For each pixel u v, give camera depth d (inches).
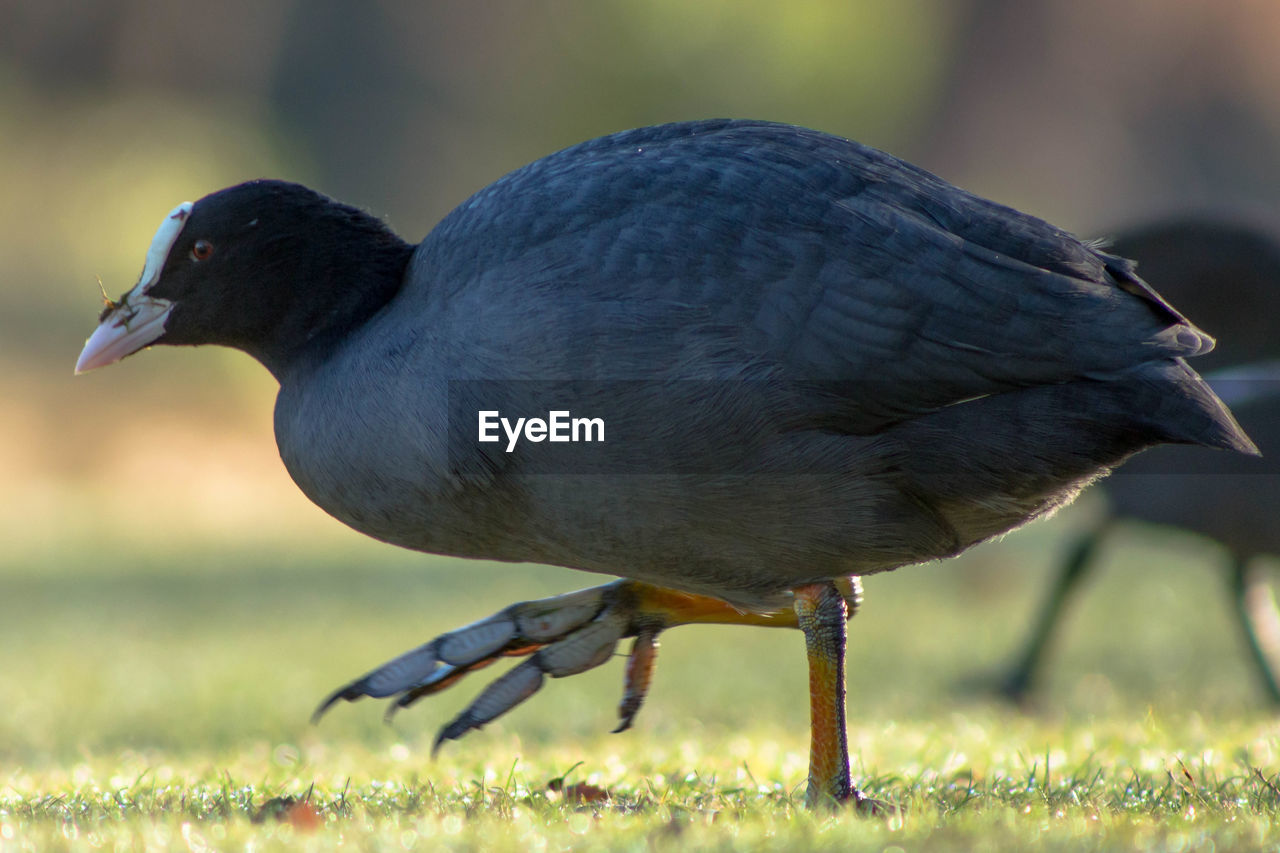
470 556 300.8
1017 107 2529.5
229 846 246.2
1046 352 261.3
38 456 1310.3
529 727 510.0
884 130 2258.9
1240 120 2632.9
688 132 296.8
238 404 1461.6
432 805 291.0
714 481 269.0
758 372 263.1
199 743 482.6
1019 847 236.7
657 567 286.4
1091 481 283.6
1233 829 252.4
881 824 259.9
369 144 2223.2
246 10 2199.8
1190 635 734.5
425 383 277.6
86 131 1905.8
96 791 316.5
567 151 297.0
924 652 689.0
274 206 305.0
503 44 2219.5
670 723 507.2
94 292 1578.5
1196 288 486.0
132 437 1366.9
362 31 2260.1
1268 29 2628.0
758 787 314.2
